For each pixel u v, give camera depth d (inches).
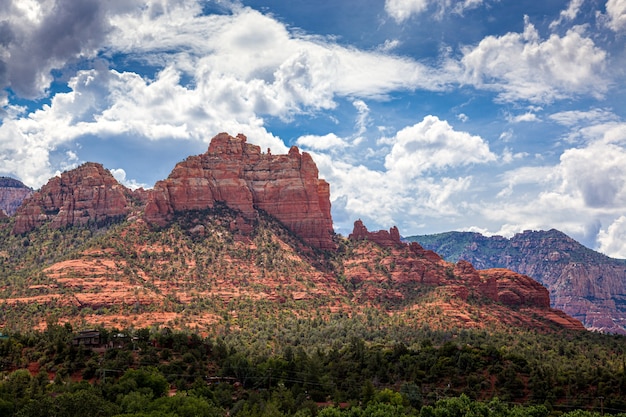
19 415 6619.1
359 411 7342.5
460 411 7445.9
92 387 7313.0
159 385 7583.7
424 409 7445.9
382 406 7416.3
